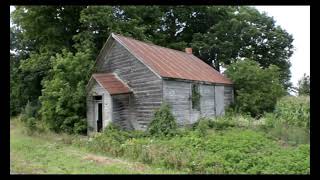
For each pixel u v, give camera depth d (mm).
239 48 48625
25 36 37000
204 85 29109
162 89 23953
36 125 24938
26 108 31734
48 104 26266
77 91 26344
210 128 24672
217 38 47594
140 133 23031
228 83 33000
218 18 50094
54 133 24344
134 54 25641
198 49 47094
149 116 24656
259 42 49219
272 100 33250
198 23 50688
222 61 47156
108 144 18781
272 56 49188
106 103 24906
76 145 20219
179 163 14961
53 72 29156
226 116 29734
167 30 49969
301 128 22125
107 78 26250
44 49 35688
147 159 15867
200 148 17469
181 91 25938
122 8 39719
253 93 32875
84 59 28000
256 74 33562
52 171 13156
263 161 14703
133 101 25828
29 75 36969
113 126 23906
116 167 14430
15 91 37562
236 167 14203
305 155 15555
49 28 34812
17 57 40875
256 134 20312
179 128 24062
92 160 15961
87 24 34781
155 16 45094
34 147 18812
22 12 35500
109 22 35125
